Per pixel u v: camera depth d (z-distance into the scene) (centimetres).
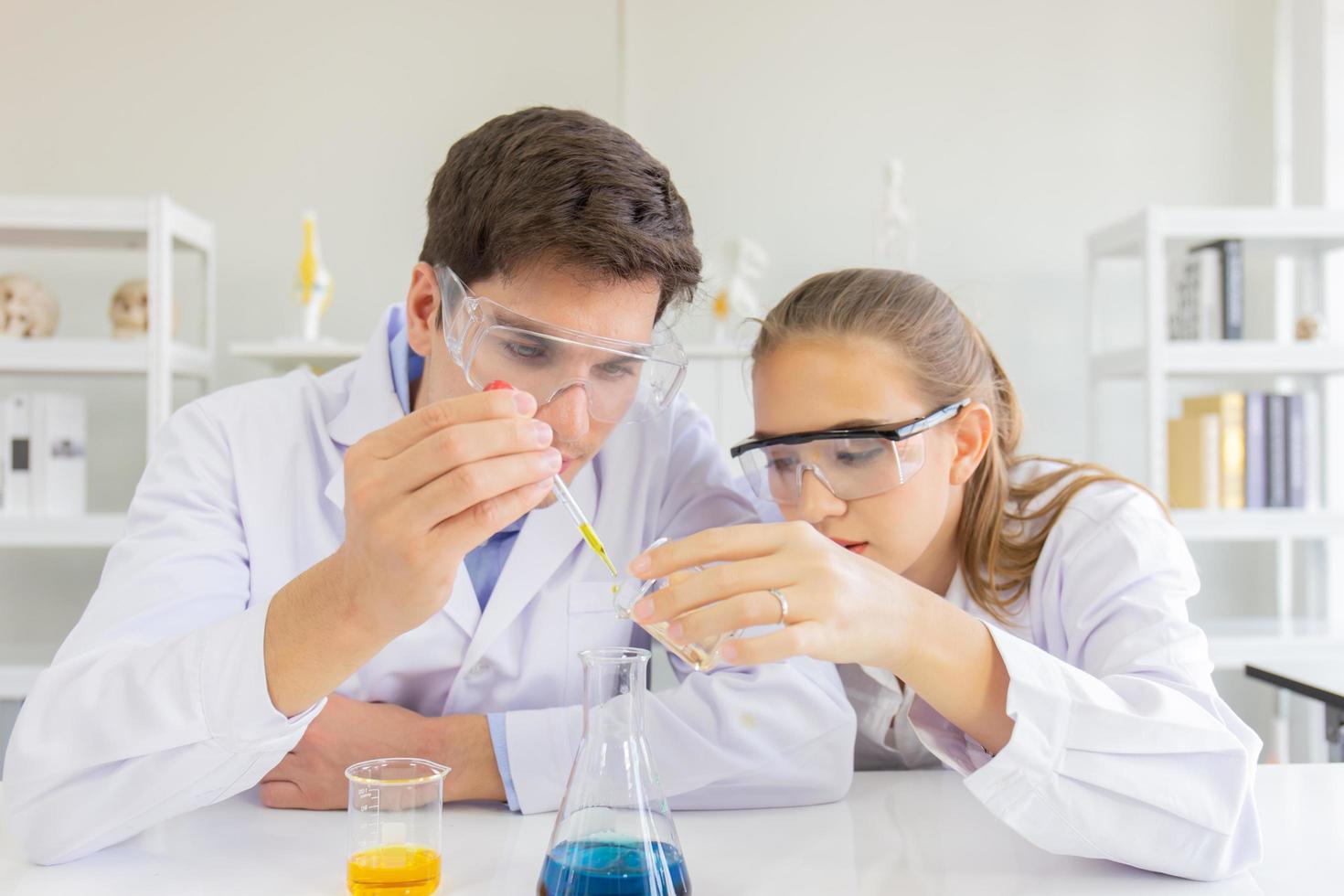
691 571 84
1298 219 292
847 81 339
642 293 103
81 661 96
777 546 85
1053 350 344
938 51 341
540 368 100
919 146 341
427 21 329
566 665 134
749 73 337
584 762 80
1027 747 89
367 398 134
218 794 96
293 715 92
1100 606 120
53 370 278
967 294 342
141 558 112
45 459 279
